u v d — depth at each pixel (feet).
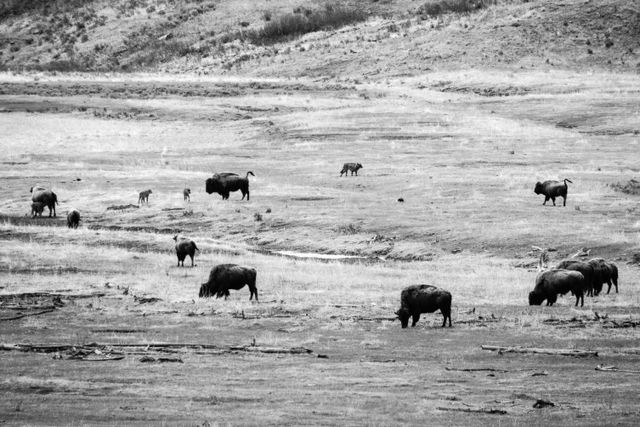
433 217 274.36
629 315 152.35
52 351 119.34
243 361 113.80
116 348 120.47
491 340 130.31
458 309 159.63
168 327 140.05
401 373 107.14
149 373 105.29
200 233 274.36
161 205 299.58
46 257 220.02
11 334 132.98
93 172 361.51
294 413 85.35
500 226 258.57
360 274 205.36
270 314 152.35
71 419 81.51
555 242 242.17
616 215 271.69
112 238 252.21
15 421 80.48
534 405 89.30
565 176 339.98
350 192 319.88
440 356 118.42
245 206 297.12
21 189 327.67
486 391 96.99
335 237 261.03
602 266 178.81
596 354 118.11
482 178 335.06
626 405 90.07
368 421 82.28
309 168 375.66
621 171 356.79
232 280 166.81
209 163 395.55
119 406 87.56
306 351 120.37
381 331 138.10
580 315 151.84
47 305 157.48
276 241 263.29
